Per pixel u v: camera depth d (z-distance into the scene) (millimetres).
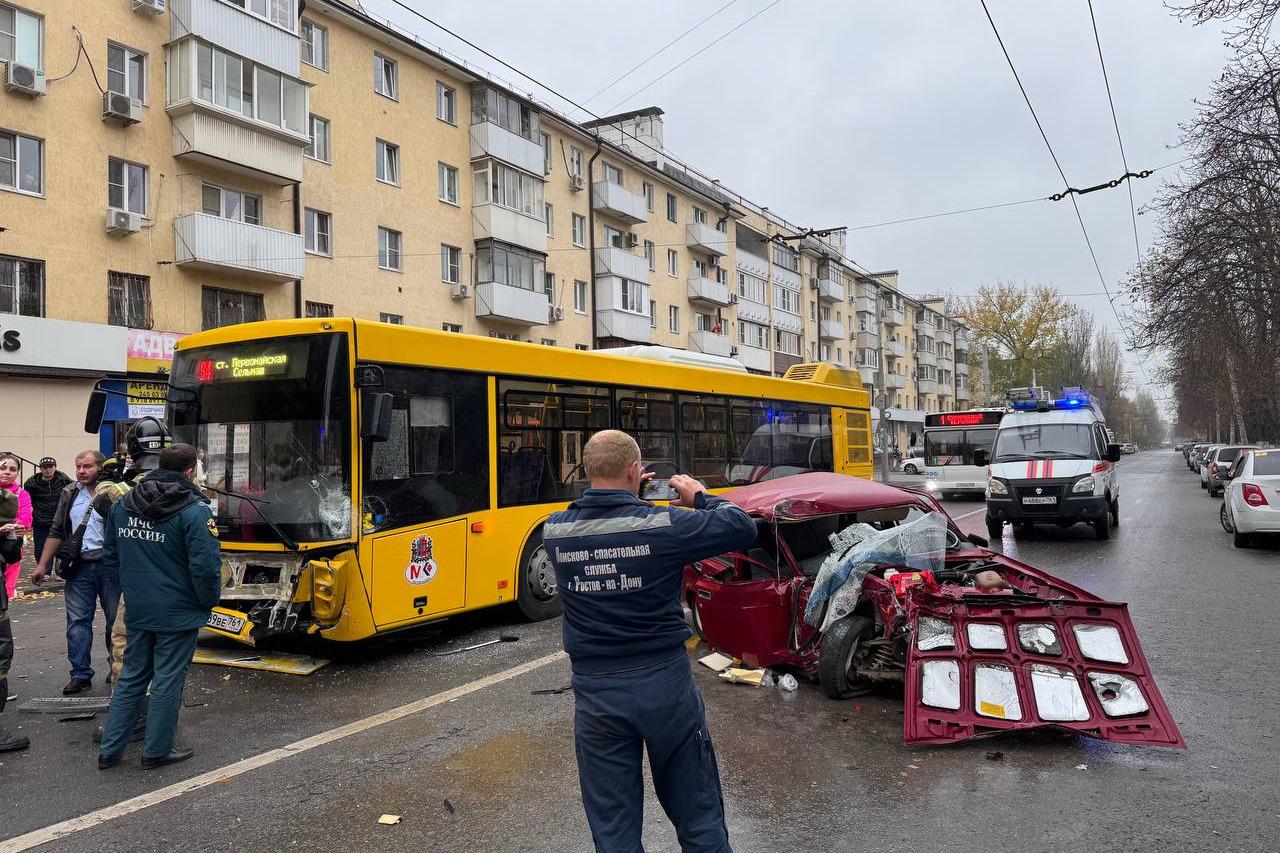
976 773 4301
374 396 6488
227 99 20281
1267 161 17547
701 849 2621
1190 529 15359
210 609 4836
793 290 52625
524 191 30156
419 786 4309
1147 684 4676
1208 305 20312
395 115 26078
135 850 3701
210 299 20766
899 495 6785
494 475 7867
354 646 7465
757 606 5820
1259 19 12258
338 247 24125
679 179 40531
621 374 9656
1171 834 3586
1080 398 15961
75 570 6238
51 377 17484
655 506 2719
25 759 4871
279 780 4449
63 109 17984
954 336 86875
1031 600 5000
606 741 2594
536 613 8352
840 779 4266
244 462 6762
